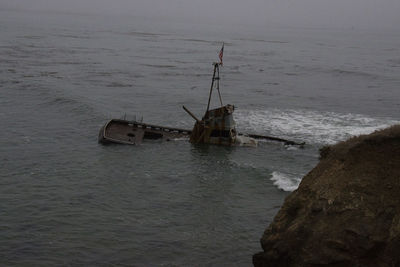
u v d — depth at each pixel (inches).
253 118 2423.7
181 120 2359.7
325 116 2518.5
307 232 784.3
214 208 1275.8
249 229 1155.3
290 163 1704.0
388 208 733.3
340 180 800.3
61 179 1445.6
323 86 3629.4
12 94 2687.0
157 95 2960.1
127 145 1834.4
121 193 1357.0
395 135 810.8
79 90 2935.5
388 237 708.0
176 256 1018.7
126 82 3408.0
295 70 4667.8
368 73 4510.3
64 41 6850.4
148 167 1600.6
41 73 3575.3
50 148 1758.1
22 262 967.6
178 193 1376.7
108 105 2554.1
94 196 1323.8
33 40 6619.1
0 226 1111.6
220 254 1032.8
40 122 2129.7
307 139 2042.3
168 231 1128.2
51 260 980.6
